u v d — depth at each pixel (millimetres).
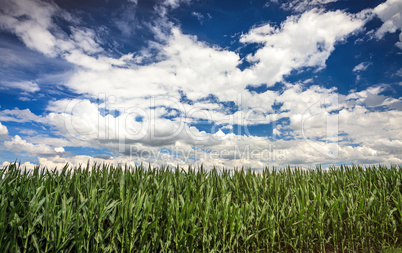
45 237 2824
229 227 3469
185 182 4301
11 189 3244
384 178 5004
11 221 2781
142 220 3113
